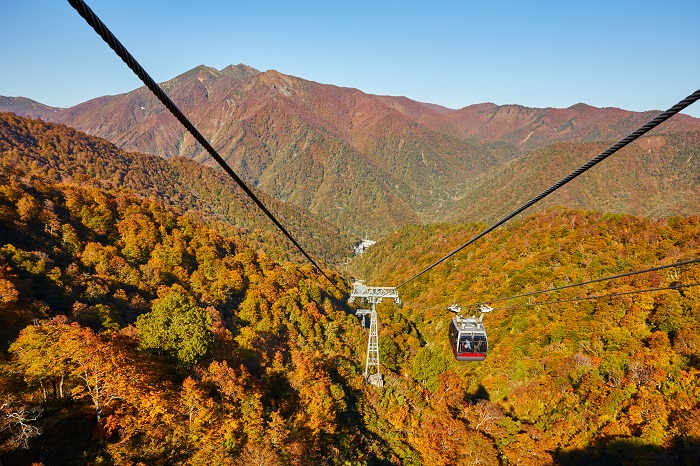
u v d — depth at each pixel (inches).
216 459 1236.5
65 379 1243.2
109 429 1182.3
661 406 2094.0
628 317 2763.3
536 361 2847.0
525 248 4549.7
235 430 1368.1
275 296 3489.2
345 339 3422.7
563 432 2299.5
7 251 2362.2
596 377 2487.7
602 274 3481.8
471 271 4694.9
